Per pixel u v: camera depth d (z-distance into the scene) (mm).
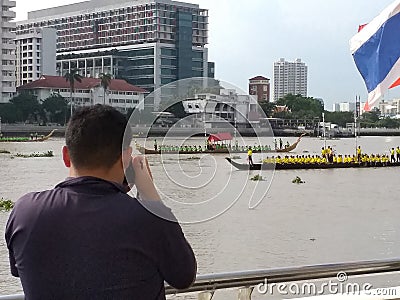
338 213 26250
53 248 2158
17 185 36750
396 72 5406
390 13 5352
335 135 117188
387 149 85812
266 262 15930
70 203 2211
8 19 106812
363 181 43406
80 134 2254
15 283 12188
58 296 2139
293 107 110688
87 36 138750
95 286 2123
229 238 18031
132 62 123875
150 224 2168
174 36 121688
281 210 26109
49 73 125812
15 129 97688
